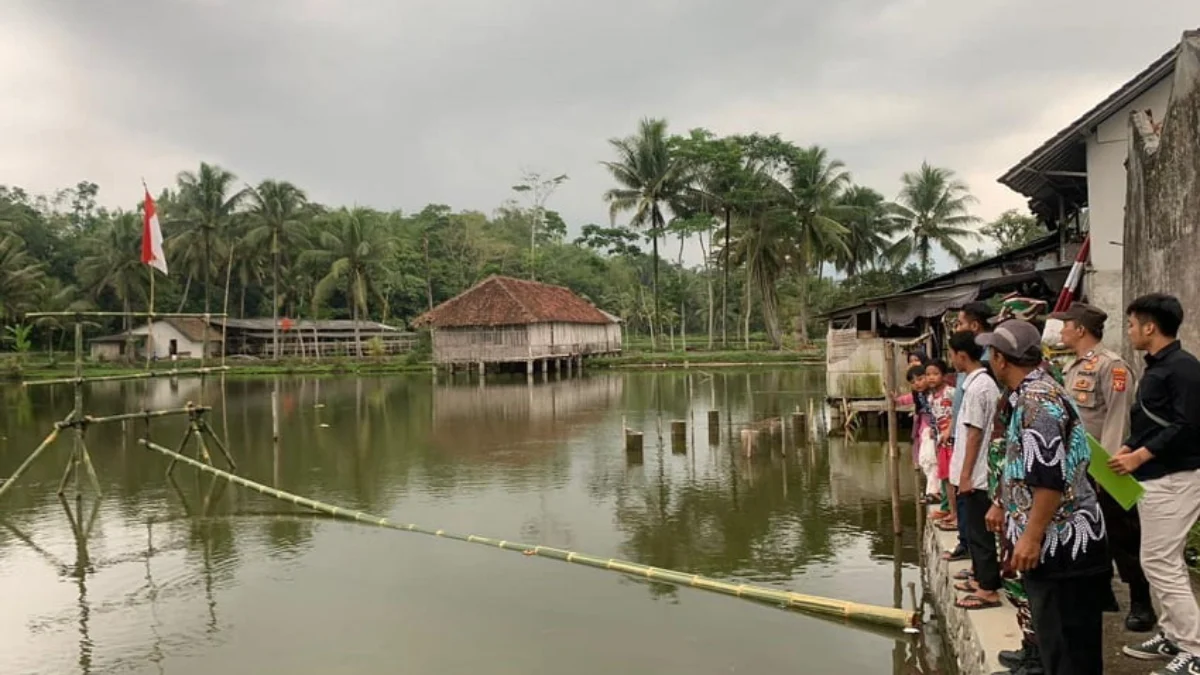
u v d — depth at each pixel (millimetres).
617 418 22359
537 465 15500
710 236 53094
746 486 13094
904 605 7691
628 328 72438
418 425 21656
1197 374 4078
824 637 7078
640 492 12930
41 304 49031
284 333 58281
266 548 10445
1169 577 4203
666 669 6531
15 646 7488
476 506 12328
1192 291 6270
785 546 9711
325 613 8047
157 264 16266
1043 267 18719
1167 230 6773
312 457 16938
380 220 63406
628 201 47781
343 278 51406
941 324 17438
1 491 12945
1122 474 4102
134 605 8484
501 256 70812
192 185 50875
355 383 38156
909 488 12562
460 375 42188
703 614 7723
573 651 6934
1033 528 3562
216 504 12953
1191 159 6270
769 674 6379
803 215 46625
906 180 48594
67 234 66250
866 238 54156
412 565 9539
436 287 68438
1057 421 3564
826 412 21562
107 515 12312
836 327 23078
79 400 13352
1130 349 7918
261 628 7727
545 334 42688
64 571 9688
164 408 27016
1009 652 4770
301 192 51531
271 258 55250
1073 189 15867
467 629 7496
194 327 54500
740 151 45500
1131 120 7988
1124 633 5027
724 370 41438
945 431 7375
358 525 11531
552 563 9469
